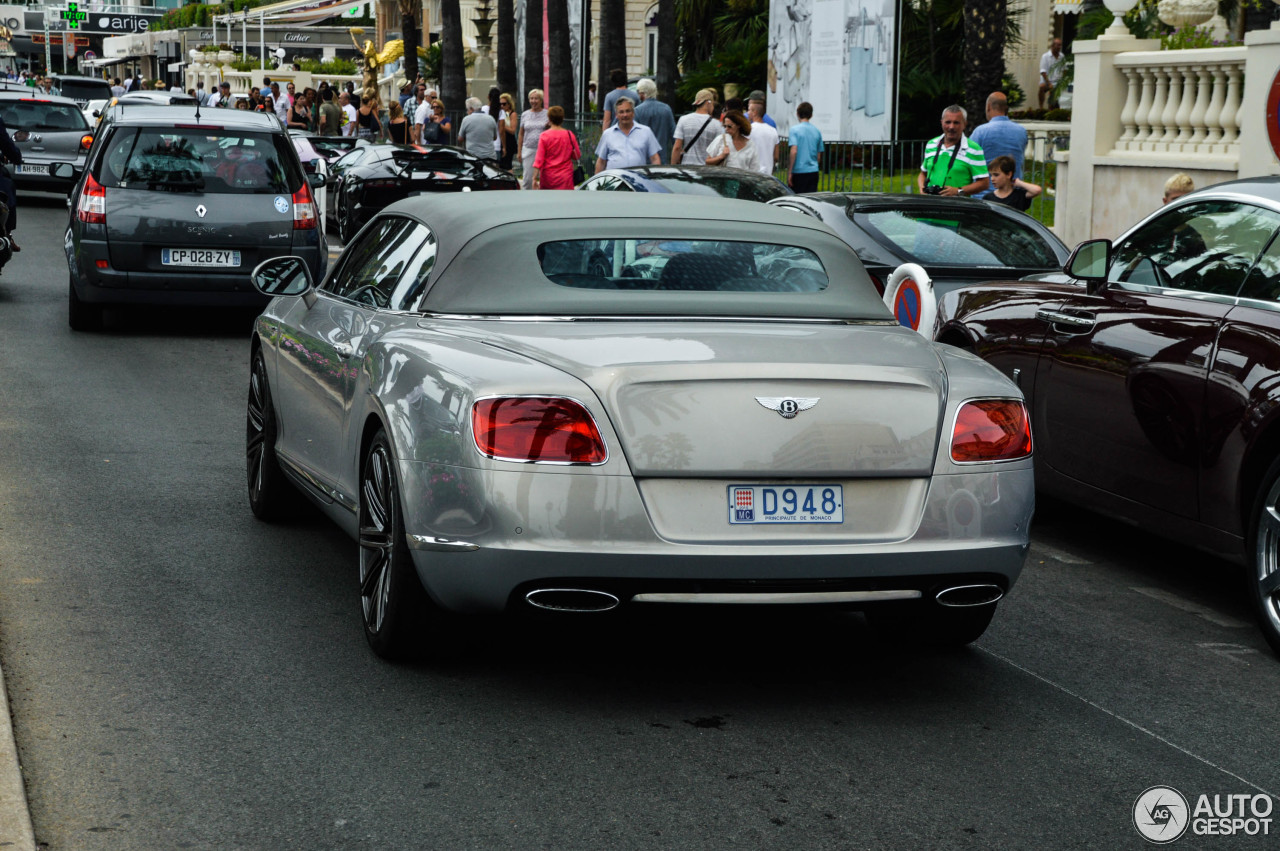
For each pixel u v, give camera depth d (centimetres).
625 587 427
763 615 571
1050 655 538
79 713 443
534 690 476
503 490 425
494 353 453
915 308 790
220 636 518
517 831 372
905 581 442
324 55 9481
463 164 2006
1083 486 666
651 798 395
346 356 535
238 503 717
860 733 448
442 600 446
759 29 3250
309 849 359
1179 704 489
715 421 429
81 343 1220
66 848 356
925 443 445
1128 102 1510
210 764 409
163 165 1243
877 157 1988
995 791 407
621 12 3338
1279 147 952
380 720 445
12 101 2616
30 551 616
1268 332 558
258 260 1248
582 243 516
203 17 10556
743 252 531
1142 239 659
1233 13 1769
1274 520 543
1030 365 699
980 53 1925
